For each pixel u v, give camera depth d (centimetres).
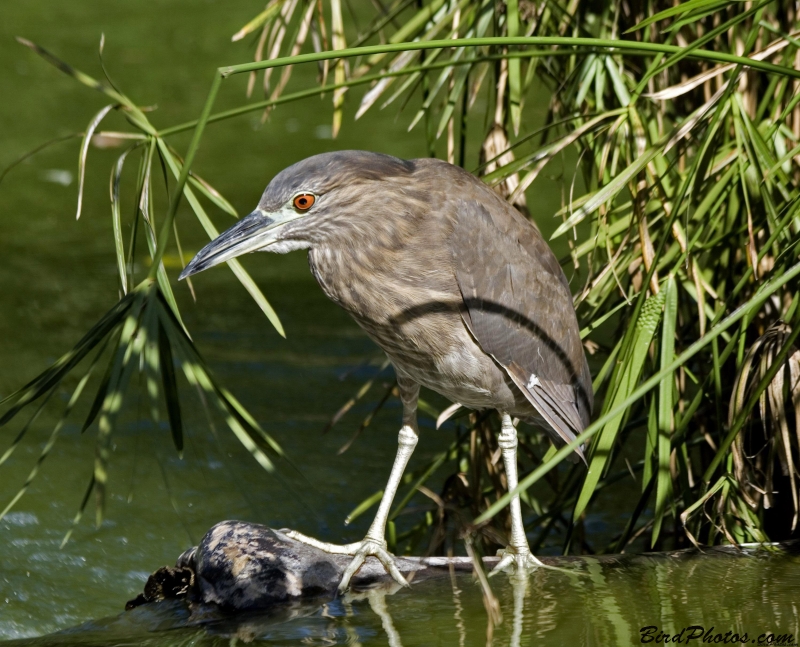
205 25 2819
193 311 1373
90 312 1307
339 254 658
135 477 973
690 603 584
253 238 650
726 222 769
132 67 2436
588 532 917
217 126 2109
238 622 591
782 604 580
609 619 564
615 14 785
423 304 658
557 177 845
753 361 740
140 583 802
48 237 1599
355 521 908
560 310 708
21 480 952
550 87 895
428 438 1075
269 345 1262
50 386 561
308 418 1088
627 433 830
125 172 1870
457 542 848
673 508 719
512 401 687
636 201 716
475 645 536
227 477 983
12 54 2564
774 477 777
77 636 598
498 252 670
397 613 587
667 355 678
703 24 829
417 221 656
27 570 809
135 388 1154
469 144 1758
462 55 792
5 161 1902
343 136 1988
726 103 694
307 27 816
